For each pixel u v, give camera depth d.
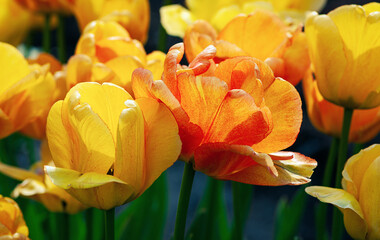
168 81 0.58
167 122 0.58
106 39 0.71
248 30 0.71
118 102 0.58
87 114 0.57
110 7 0.88
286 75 0.71
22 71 0.71
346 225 0.63
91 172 0.58
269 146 0.60
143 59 0.72
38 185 0.77
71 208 0.78
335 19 0.68
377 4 0.70
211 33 0.73
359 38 0.67
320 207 0.77
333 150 0.77
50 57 0.80
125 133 0.57
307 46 0.71
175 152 0.58
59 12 1.12
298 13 0.97
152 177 0.58
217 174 0.60
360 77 0.68
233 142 0.59
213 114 0.58
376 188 0.61
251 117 0.58
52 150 0.60
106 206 0.59
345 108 0.70
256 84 0.58
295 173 0.61
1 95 0.69
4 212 0.63
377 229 0.62
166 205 1.09
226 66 0.59
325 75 0.69
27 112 0.71
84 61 0.69
